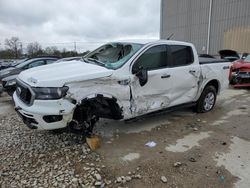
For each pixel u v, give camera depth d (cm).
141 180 336
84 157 393
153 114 504
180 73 534
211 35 2705
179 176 346
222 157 400
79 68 426
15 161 382
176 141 460
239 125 551
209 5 2692
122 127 525
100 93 406
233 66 1022
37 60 1053
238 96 862
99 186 322
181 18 3086
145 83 467
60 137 464
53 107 369
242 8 2380
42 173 349
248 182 334
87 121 416
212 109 670
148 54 480
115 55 488
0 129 518
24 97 397
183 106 573
